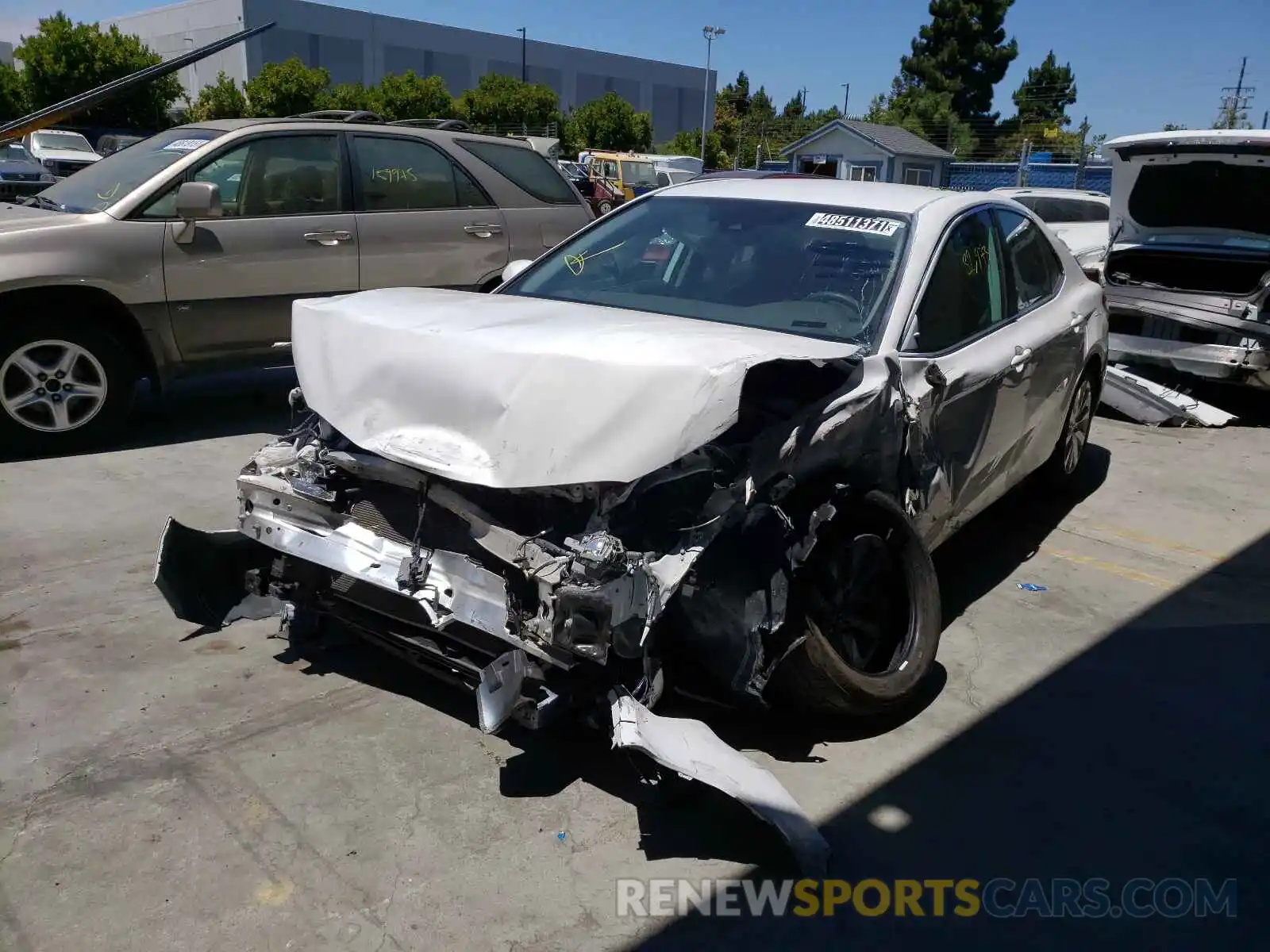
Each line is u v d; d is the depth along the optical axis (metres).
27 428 5.95
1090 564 5.22
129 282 6.04
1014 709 3.72
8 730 3.29
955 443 3.93
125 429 6.52
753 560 2.91
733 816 3.04
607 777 3.19
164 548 3.57
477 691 2.93
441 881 2.71
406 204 7.19
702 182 4.77
